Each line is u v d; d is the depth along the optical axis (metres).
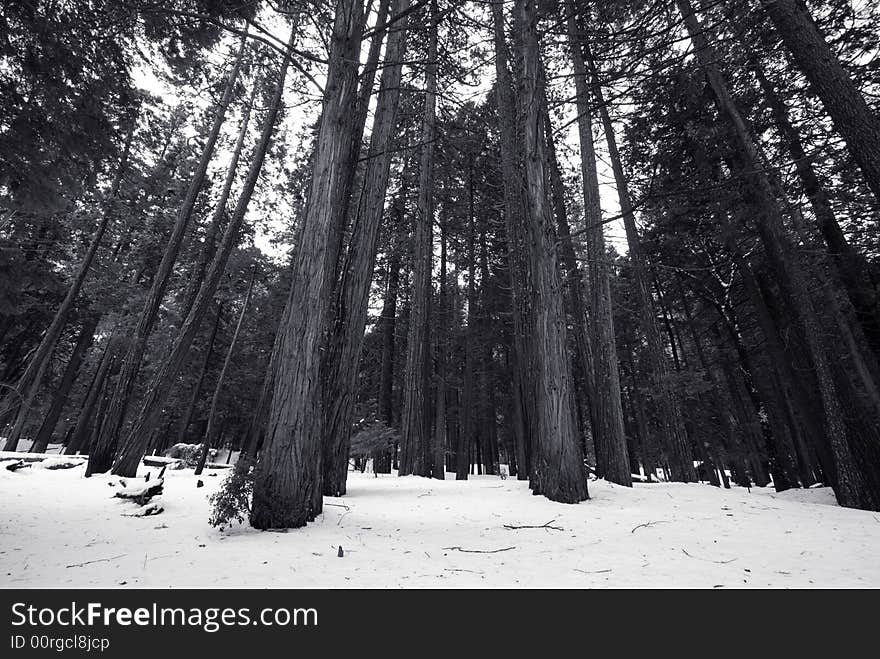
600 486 8.96
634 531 4.98
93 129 6.11
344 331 8.82
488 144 16.36
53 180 6.02
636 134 13.40
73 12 5.64
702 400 19.17
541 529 5.12
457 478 16.41
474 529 5.15
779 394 15.05
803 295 8.58
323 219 6.01
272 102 13.80
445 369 20.94
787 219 9.78
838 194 9.01
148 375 24.97
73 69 5.68
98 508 6.40
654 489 8.80
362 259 9.12
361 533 4.80
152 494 6.95
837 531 4.91
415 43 11.82
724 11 7.91
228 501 4.95
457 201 20.67
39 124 5.51
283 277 23.52
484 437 26.88
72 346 25.22
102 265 18.12
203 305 11.69
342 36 6.71
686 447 12.15
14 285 6.00
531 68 9.13
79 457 14.09
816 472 14.81
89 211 15.75
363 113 7.67
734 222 10.45
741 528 5.10
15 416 21.36
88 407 17.28
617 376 10.83
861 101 5.59
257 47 13.13
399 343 26.72
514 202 12.76
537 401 8.11
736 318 17.11
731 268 15.30
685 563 3.64
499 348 24.81
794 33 6.21
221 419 29.89
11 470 10.38
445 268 21.05
